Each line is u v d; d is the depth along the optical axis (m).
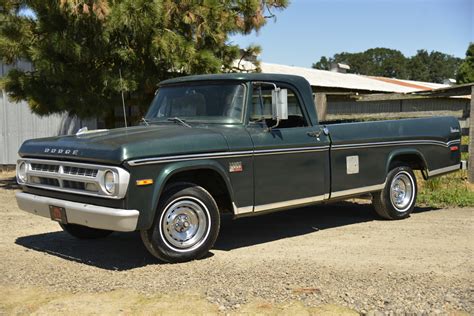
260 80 6.51
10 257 6.10
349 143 7.20
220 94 6.47
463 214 8.61
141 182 5.34
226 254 6.18
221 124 6.29
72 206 5.62
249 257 6.03
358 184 7.36
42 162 6.07
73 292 4.86
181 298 4.64
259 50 12.02
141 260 5.93
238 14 11.31
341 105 20.69
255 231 7.47
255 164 6.21
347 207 9.26
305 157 6.71
